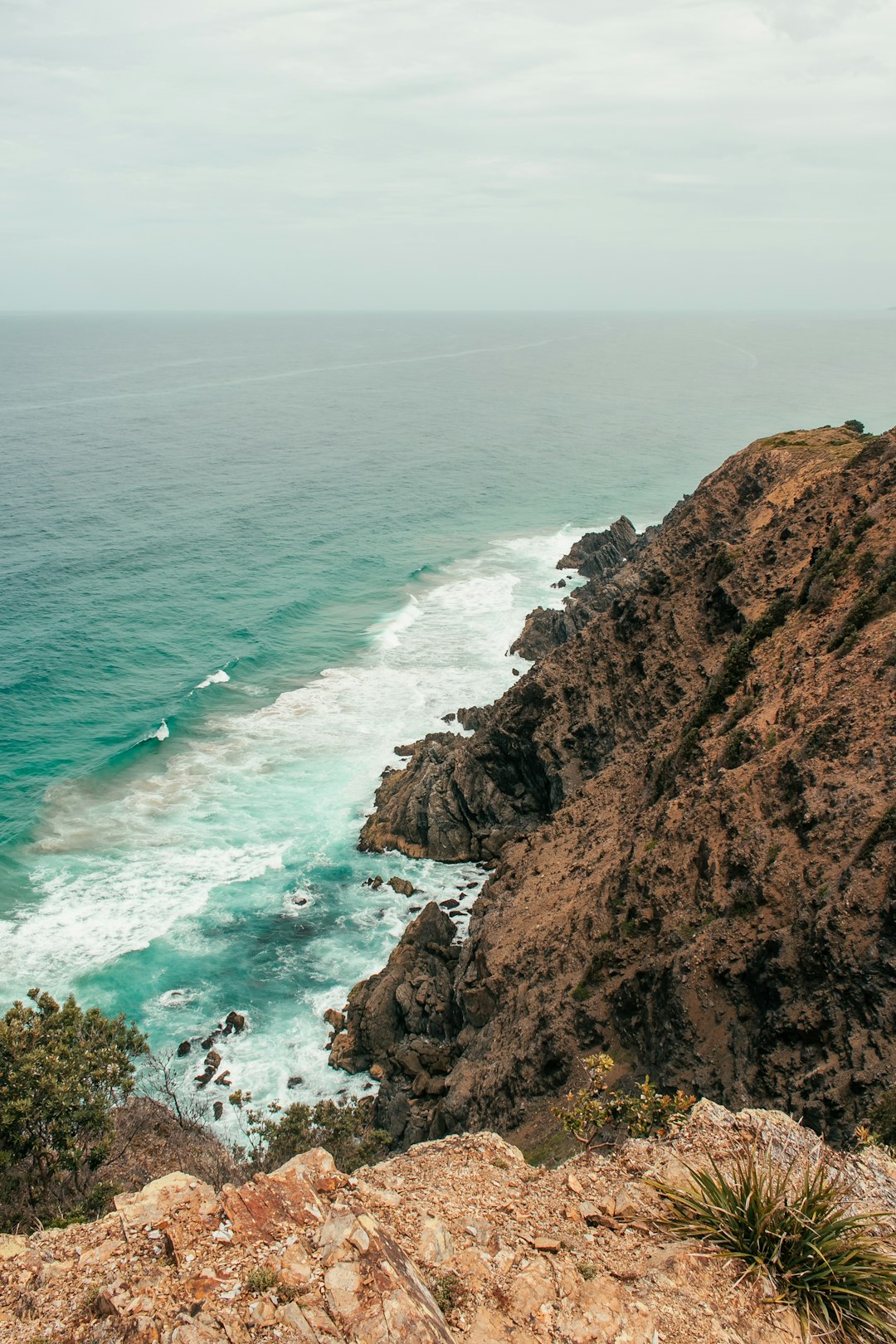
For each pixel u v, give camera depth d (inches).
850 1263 452.8
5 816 2386.8
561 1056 1293.1
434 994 1721.2
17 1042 1061.8
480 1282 430.0
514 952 1545.3
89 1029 1165.1
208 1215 439.8
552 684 2316.7
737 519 2519.7
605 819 1796.3
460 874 2194.9
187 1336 370.3
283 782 2564.0
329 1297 391.2
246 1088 1606.8
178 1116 1493.6
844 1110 888.3
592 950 1396.4
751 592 2012.8
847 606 1552.7
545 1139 1139.9
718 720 1626.5
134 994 1812.3
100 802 2454.5
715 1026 1112.2
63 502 5482.3
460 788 2292.1
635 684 2198.6
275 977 1871.3
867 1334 430.9
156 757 2687.0
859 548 1648.6
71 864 2196.1
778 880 1153.4
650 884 1360.7
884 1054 901.8
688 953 1178.0
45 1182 1100.5
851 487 1999.3
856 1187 526.9
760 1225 466.0
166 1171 1286.9
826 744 1263.5
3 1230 1029.2
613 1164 557.3
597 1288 428.1
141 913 2039.9
